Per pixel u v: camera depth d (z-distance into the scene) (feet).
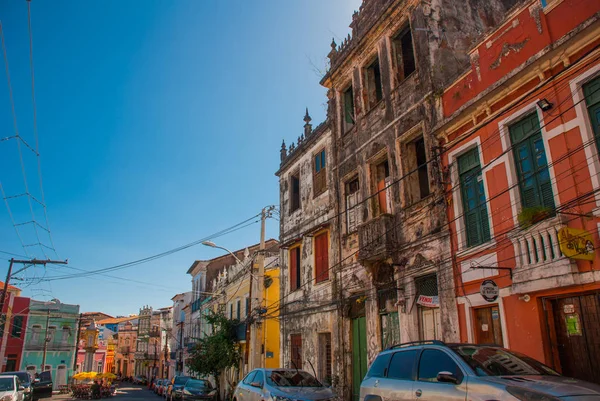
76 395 130.62
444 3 50.29
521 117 35.58
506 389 18.84
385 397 25.79
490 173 37.73
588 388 18.84
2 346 164.55
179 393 91.56
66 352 183.21
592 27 30.45
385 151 52.85
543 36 34.42
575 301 30.37
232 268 112.88
